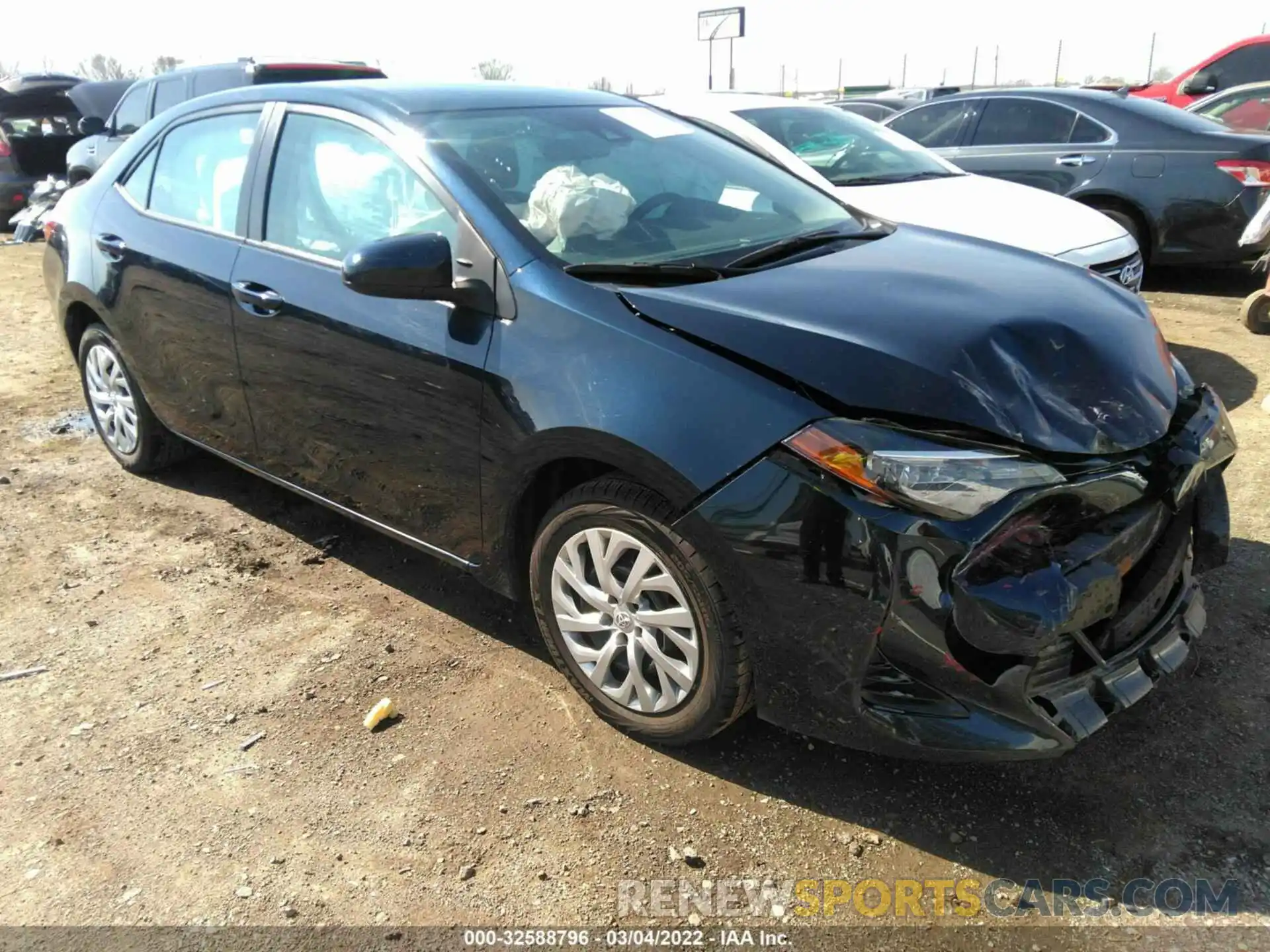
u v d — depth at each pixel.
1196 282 7.78
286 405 3.29
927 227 3.44
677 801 2.43
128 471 4.52
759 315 2.32
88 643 3.15
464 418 2.69
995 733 2.12
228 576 3.57
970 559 2.04
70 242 4.26
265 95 3.50
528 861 2.26
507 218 2.71
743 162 3.54
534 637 3.14
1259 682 2.77
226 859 2.28
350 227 3.06
